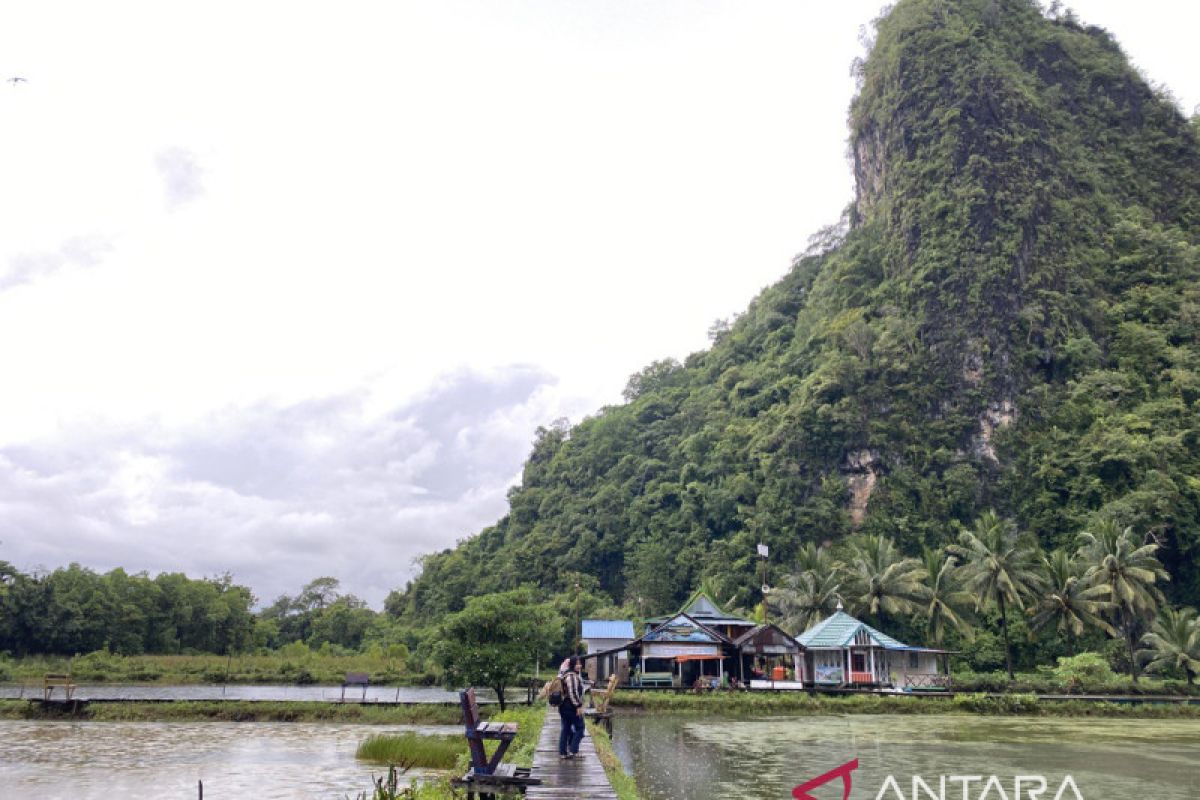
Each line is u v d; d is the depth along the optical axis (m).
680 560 134.38
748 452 140.12
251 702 47.25
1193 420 115.12
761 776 26.69
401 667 89.25
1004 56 159.50
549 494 171.75
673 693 53.94
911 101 157.25
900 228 150.50
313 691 69.00
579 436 186.25
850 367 134.25
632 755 31.42
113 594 111.75
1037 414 123.50
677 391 189.12
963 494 120.12
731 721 46.06
